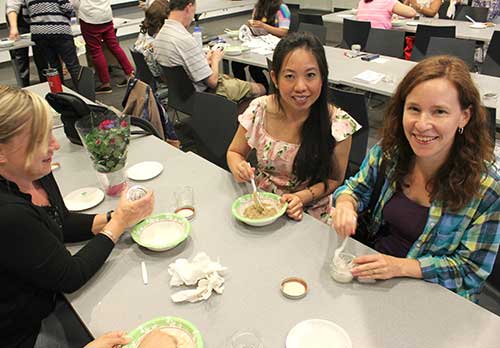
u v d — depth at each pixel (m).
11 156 1.08
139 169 1.87
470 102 1.16
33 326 1.22
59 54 4.93
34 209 1.13
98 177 1.82
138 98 2.54
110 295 1.18
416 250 1.35
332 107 1.81
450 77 1.13
